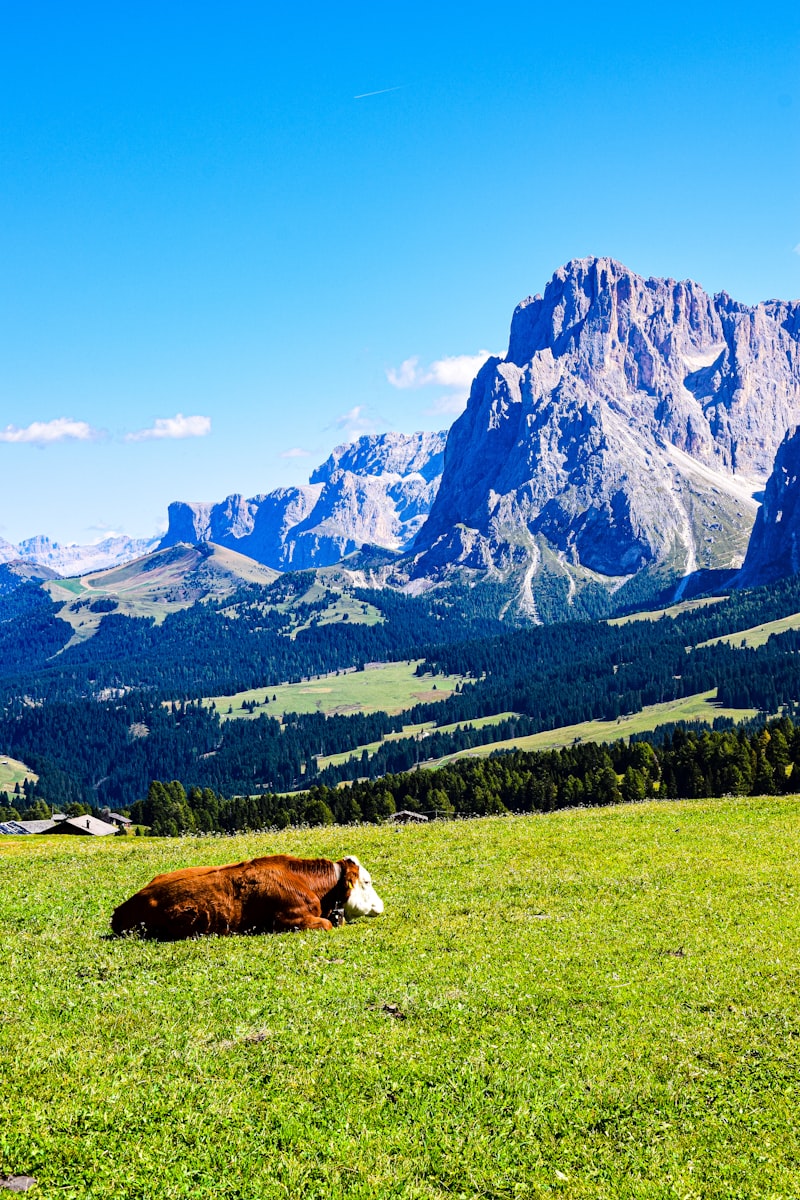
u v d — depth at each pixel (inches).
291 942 799.7
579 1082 531.8
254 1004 629.9
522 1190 430.0
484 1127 479.2
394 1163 439.5
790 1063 568.4
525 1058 558.6
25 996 639.8
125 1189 401.7
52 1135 435.2
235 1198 405.7
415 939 834.2
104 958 743.1
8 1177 402.9
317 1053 550.6
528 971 737.0
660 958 780.0
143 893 840.3
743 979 725.9
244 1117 466.6
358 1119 474.3
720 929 877.2
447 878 1139.3
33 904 1000.2
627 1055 573.0
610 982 713.0
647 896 1023.0
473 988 689.0
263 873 861.2
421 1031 598.2
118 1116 456.8
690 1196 428.8
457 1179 434.0
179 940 810.2
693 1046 591.2
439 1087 514.9
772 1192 435.8
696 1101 519.2
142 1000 634.2
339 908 899.4
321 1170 427.8
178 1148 434.0
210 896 831.1
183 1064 523.2
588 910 958.4
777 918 920.9
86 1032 568.4
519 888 1070.4
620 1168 452.1
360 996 660.7
